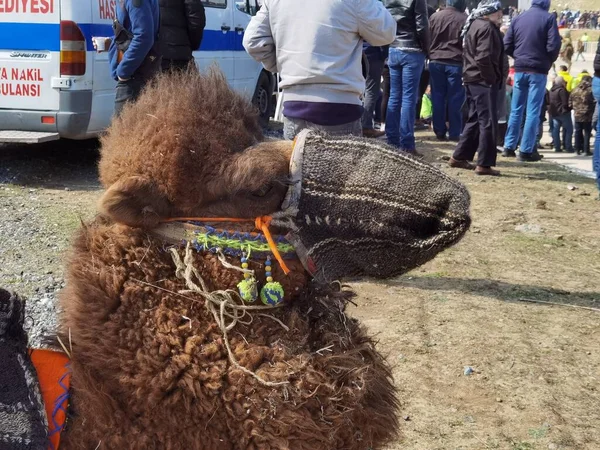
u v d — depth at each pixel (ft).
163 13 26.45
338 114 15.61
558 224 24.86
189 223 5.93
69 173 30.19
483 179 31.96
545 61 36.19
